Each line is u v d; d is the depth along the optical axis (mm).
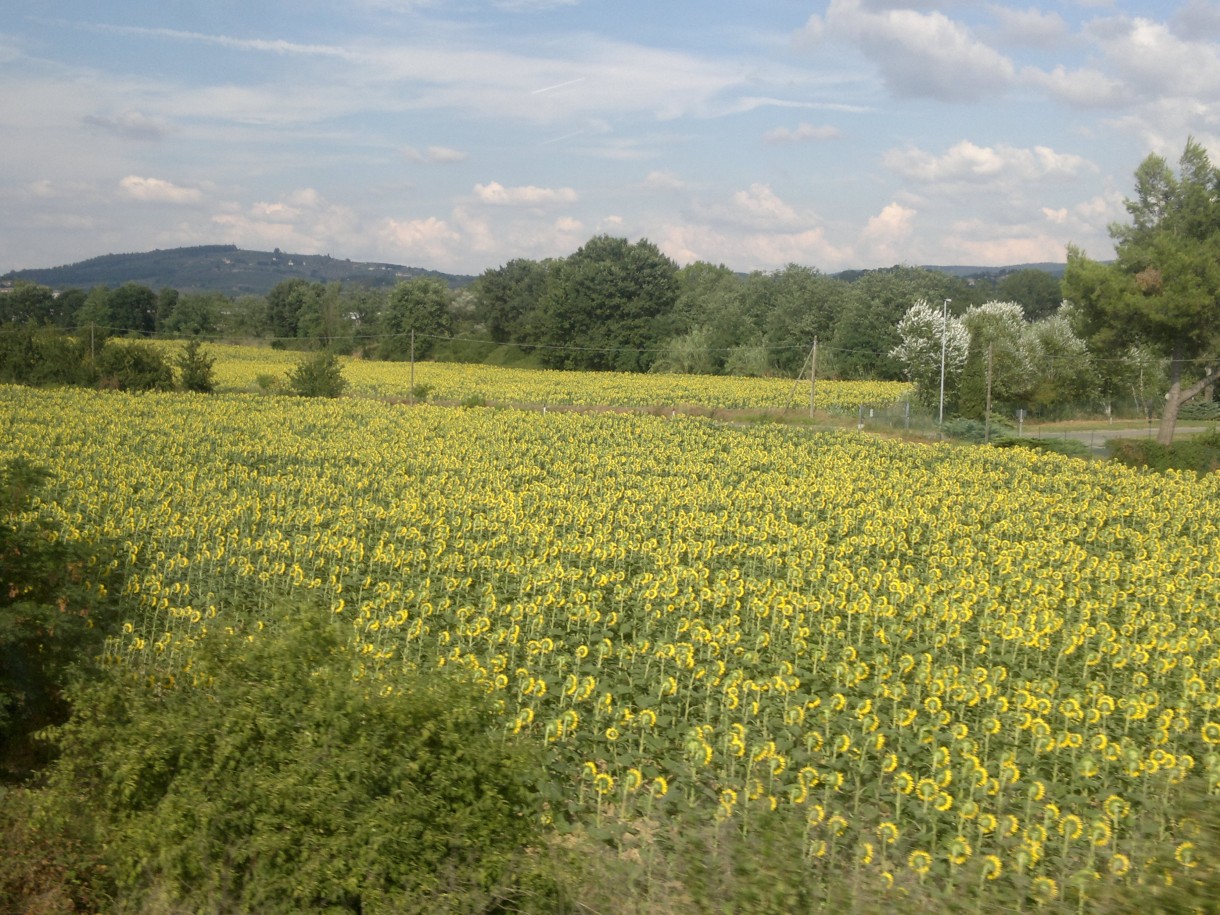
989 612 19766
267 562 21156
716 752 12258
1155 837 10258
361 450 39906
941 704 14414
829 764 11789
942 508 31547
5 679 10867
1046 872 9531
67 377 62625
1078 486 38500
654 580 20656
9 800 8781
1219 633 19641
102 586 15805
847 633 18172
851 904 7289
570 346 113250
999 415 66750
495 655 15867
